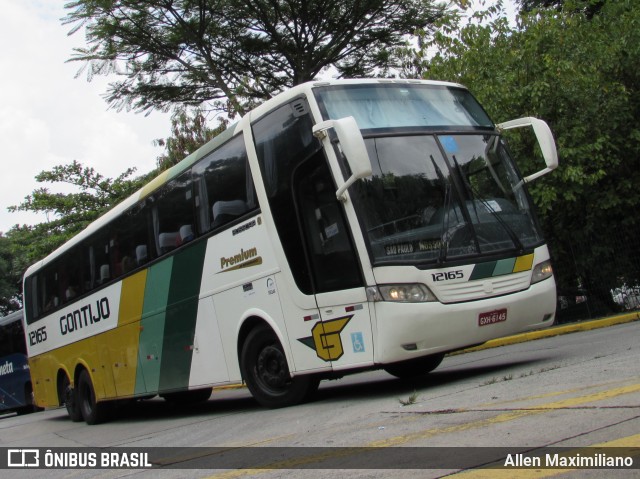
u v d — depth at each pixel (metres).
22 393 23.72
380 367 8.20
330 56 21.50
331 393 9.70
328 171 7.71
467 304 7.51
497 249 7.93
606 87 15.58
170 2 19.59
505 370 8.66
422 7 20.97
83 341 13.55
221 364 9.55
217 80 21.14
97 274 12.94
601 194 15.96
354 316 7.57
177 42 20.38
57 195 30.09
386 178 7.72
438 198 7.86
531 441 4.58
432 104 8.64
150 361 11.19
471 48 16.48
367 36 21.28
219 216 9.45
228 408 11.48
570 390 6.12
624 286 16.39
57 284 14.76
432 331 7.34
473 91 15.92
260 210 8.62
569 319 16.58
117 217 12.23
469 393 7.05
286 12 20.58
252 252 8.80
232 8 20.20
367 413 6.98
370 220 7.51
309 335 8.07
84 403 13.71
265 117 8.62
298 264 8.12
